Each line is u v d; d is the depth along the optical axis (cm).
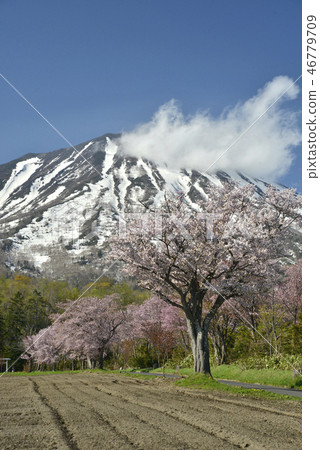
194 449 812
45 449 809
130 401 1570
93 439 896
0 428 1026
